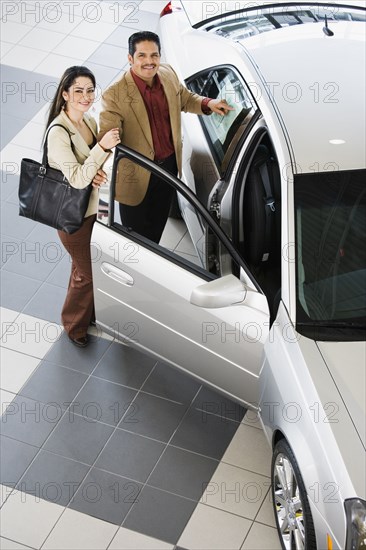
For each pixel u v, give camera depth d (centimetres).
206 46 432
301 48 387
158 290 371
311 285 336
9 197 540
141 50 389
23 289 488
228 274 351
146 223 421
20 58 643
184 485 397
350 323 330
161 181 420
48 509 389
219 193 394
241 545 375
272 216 388
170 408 428
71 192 382
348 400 308
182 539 378
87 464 406
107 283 391
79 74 369
